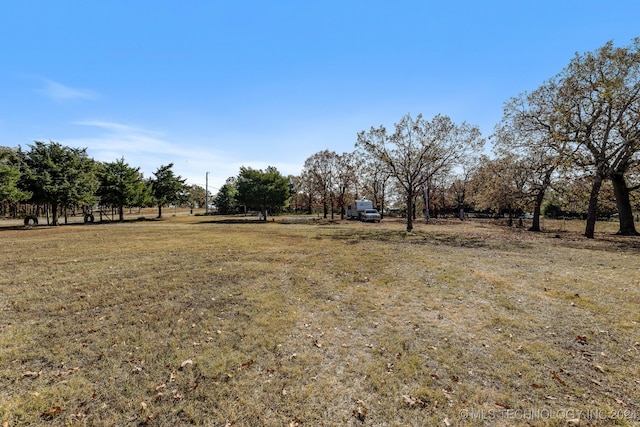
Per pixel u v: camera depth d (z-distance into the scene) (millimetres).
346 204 46531
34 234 19344
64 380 3490
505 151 22672
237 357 3990
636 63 14750
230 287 7152
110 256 10938
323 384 3402
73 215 48188
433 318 5285
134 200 40406
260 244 14523
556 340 4363
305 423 2812
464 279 7766
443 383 3402
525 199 24906
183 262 9914
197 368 3727
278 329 4855
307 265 9625
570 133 17234
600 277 7738
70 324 5047
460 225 32094
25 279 7730
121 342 4414
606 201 22406
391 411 2957
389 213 58156
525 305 5797
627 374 3480
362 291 6883
